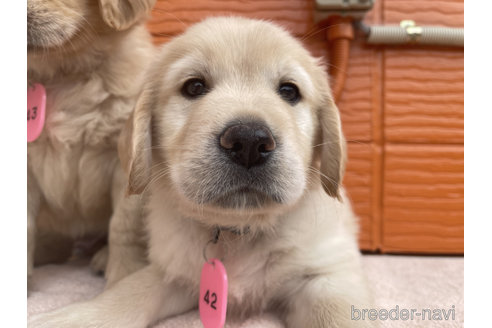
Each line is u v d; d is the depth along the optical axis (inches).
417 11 23.9
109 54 17.1
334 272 14.6
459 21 24.0
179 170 13.3
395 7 23.9
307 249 14.6
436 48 23.8
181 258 14.8
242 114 12.8
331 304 13.5
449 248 24.0
